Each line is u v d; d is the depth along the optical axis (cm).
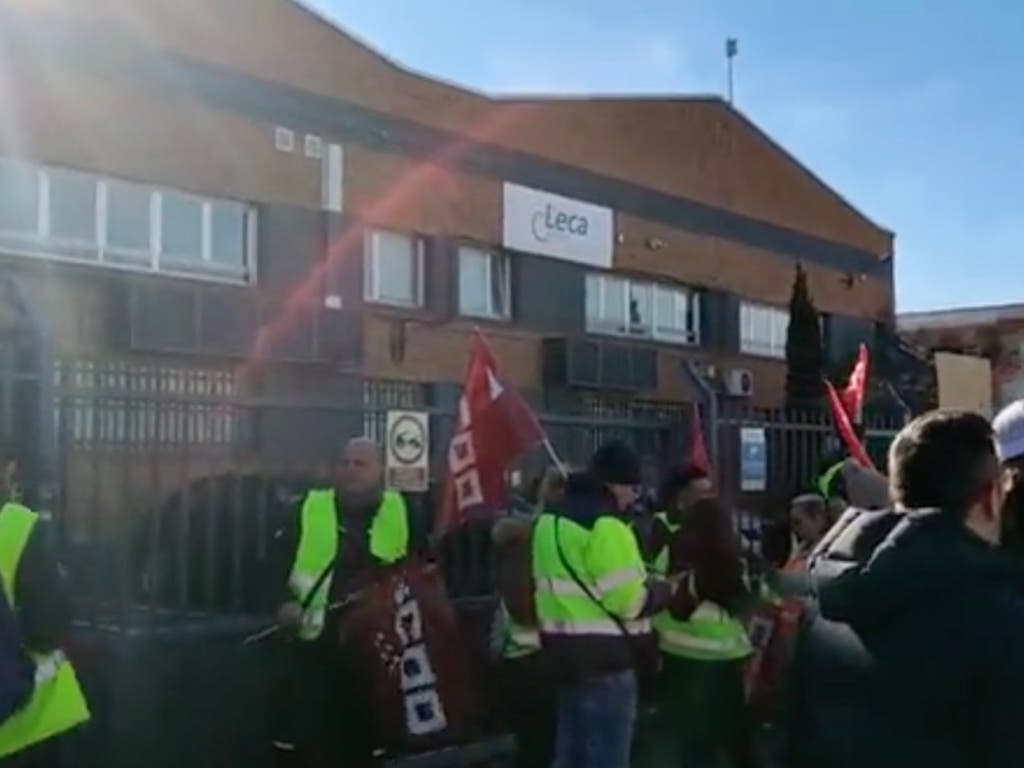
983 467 276
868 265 3030
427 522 687
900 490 283
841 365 2747
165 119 1580
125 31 1534
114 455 577
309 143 1758
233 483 616
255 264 1688
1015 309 3181
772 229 2722
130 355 1495
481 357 648
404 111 1902
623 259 2320
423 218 1923
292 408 640
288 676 589
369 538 586
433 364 1930
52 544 445
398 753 584
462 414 647
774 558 773
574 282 2205
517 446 640
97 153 1499
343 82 1811
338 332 1755
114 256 1527
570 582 578
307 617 572
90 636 557
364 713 583
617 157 2320
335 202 1784
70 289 1462
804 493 815
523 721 627
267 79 1705
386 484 670
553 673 579
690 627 655
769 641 644
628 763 588
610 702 577
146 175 1553
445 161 1969
